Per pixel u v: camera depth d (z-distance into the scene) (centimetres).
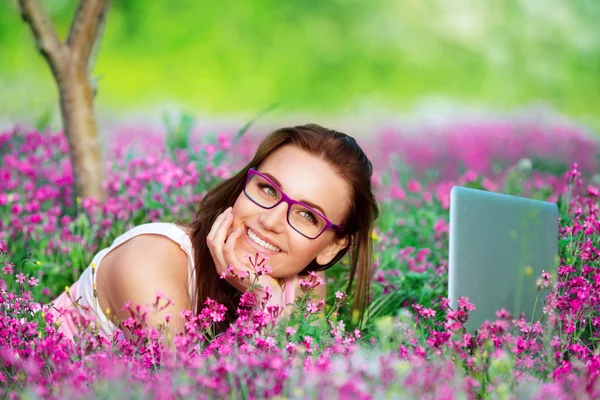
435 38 2398
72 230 557
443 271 517
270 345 313
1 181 657
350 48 2366
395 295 496
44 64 2047
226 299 404
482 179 705
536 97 2339
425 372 287
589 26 2436
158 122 1956
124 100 2197
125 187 629
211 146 627
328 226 388
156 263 376
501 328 338
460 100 2314
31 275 536
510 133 1658
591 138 1745
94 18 620
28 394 270
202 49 2309
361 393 264
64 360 297
